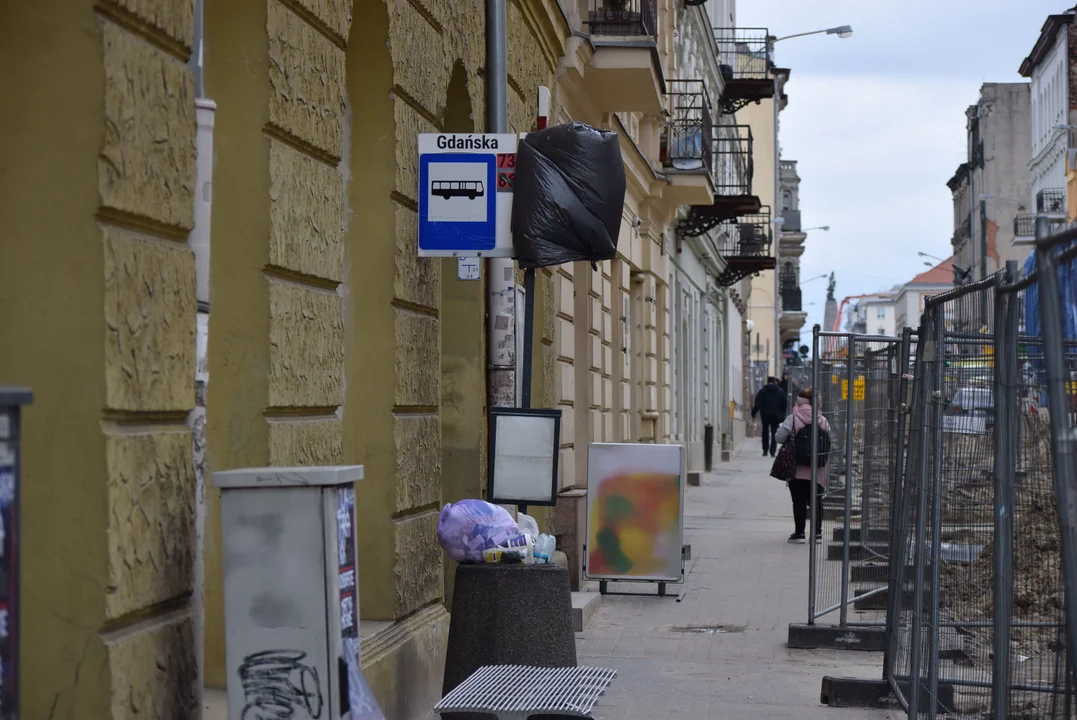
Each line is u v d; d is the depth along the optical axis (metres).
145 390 5.33
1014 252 109.44
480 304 12.44
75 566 5.04
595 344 21.80
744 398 75.06
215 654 7.19
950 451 8.31
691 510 27.80
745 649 12.37
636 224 27.64
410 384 9.66
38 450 5.07
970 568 7.93
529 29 15.54
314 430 7.55
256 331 7.00
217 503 7.09
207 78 7.05
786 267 104.00
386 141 9.41
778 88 65.50
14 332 5.10
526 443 9.43
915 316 181.88
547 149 9.59
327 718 5.17
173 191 5.60
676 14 34.25
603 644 12.59
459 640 8.34
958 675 8.07
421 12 10.23
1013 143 109.75
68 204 5.09
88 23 5.10
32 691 5.02
